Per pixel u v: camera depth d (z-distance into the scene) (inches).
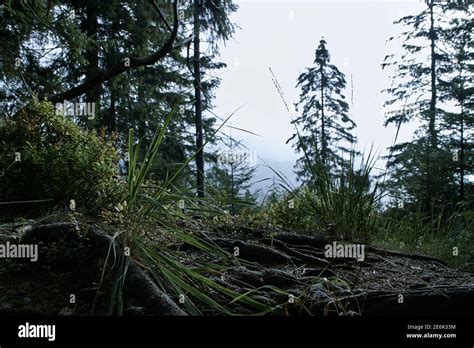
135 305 80.2
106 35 478.3
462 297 90.4
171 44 311.9
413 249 179.9
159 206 96.0
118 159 149.9
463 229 217.2
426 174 355.6
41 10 281.7
